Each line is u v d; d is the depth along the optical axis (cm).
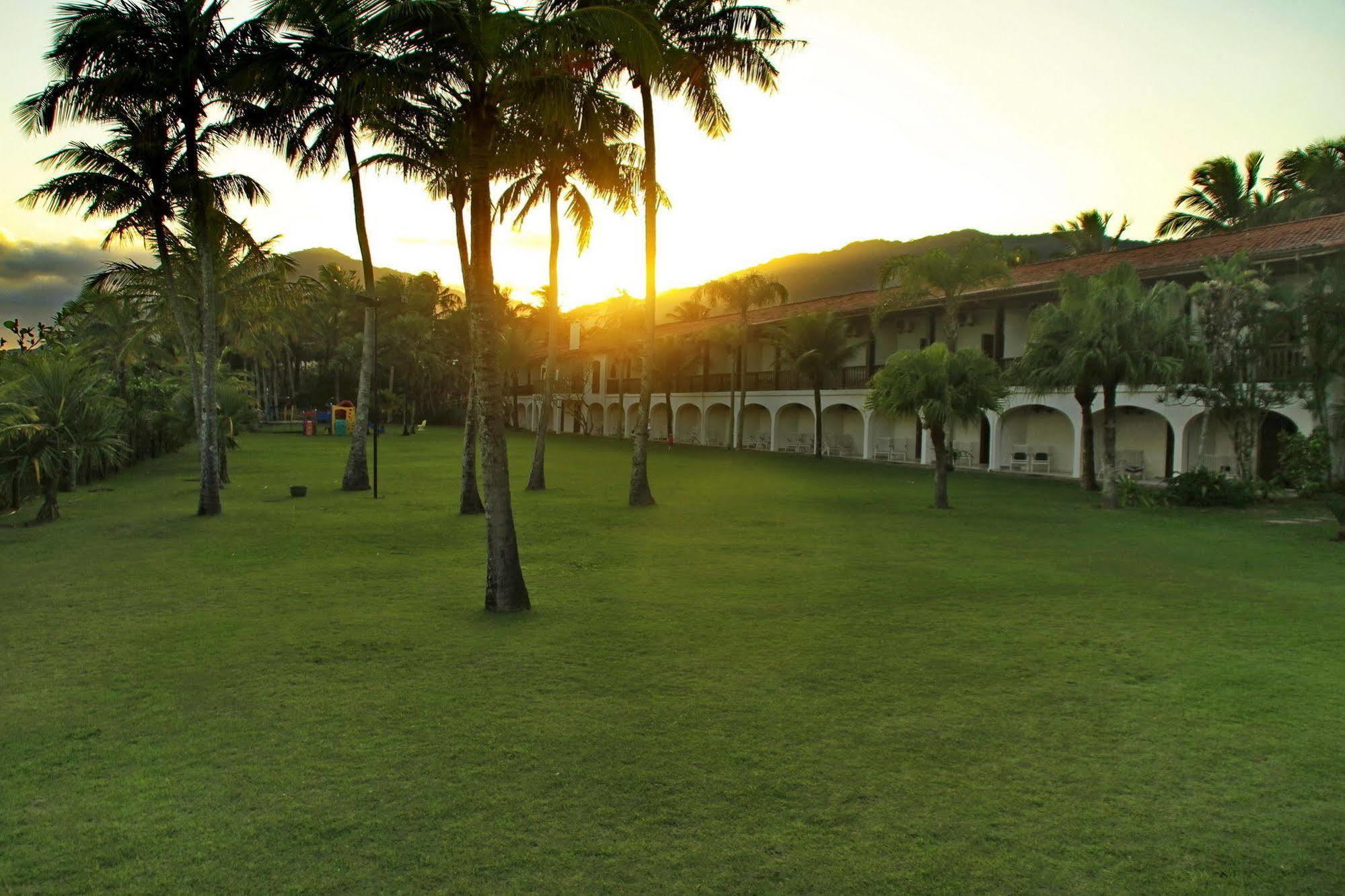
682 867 348
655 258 1633
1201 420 2084
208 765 446
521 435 5319
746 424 4109
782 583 914
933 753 462
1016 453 2716
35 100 1317
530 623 741
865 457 3216
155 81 1343
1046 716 516
